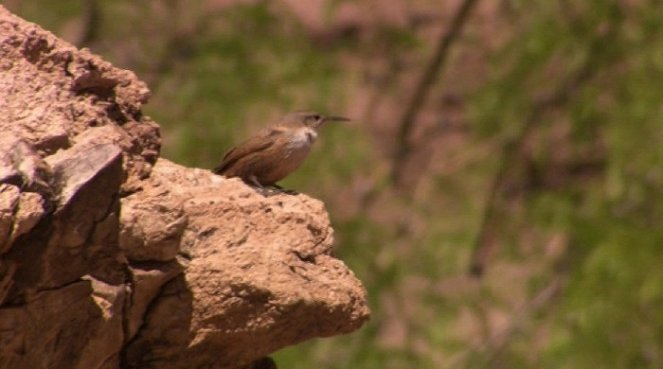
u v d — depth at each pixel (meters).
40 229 5.45
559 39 17.89
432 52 21.06
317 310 6.20
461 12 20.62
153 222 5.79
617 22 17.88
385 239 18.52
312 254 6.35
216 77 18.12
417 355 17.61
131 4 18.95
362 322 6.38
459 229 18.84
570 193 17.95
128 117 6.35
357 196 18.91
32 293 5.49
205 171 6.49
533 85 18.72
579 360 15.76
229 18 18.91
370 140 19.95
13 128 5.81
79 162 5.54
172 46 18.97
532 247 18.77
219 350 6.15
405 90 20.84
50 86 6.01
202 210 6.22
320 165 18.12
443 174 19.41
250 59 18.45
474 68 21.00
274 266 6.18
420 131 20.94
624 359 15.69
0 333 5.47
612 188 16.84
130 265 5.81
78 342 5.70
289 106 18.16
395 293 18.23
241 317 6.09
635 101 16.94
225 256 6.13
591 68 18.22
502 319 18.88
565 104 18.88
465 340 18.23
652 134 16.75
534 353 17.81
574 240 18.56
